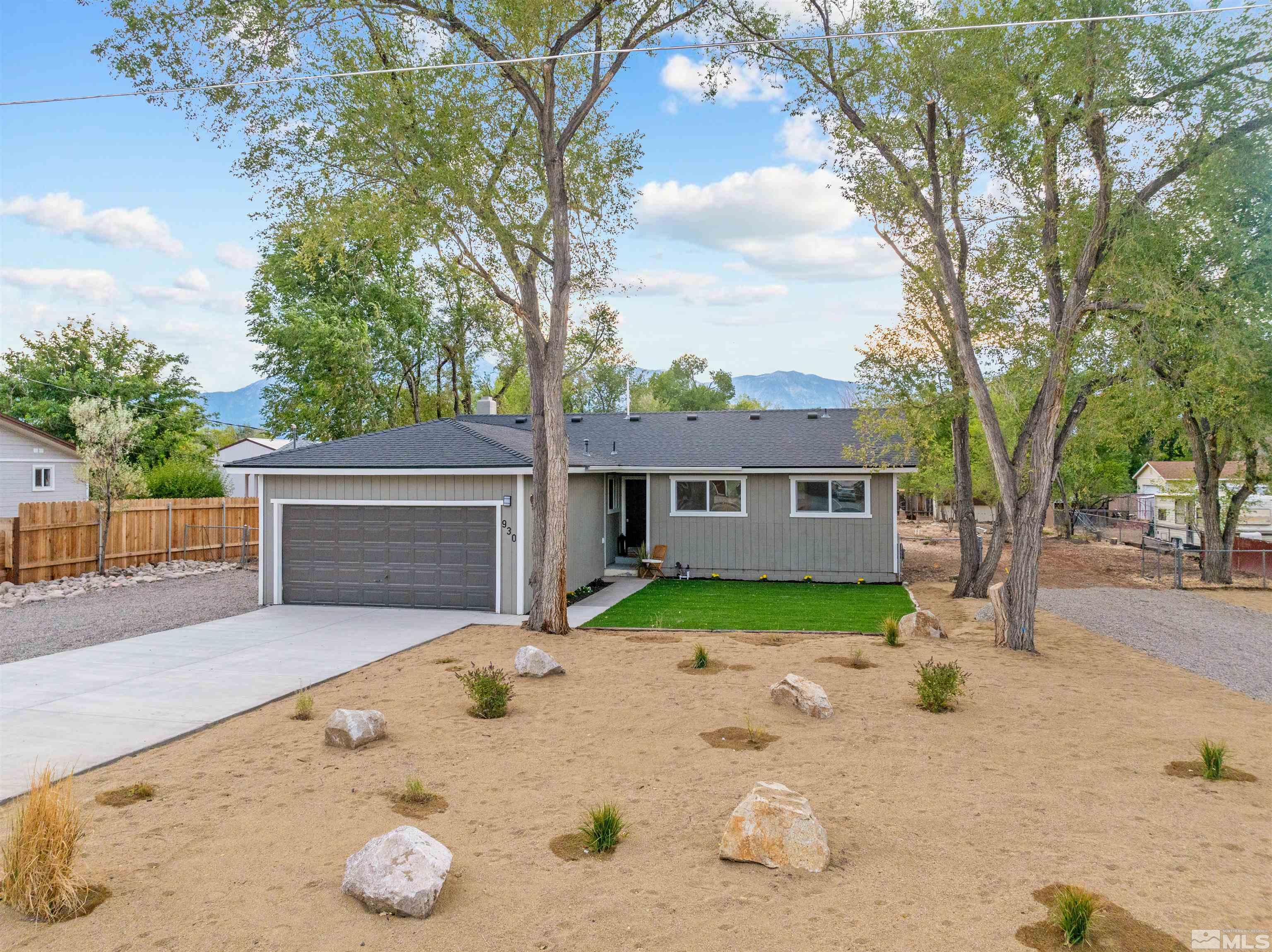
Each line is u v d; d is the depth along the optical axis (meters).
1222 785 6.56
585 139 14.62
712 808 6.07
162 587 19.20
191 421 40.66
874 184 13.67
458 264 13.52
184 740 7.81
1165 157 11.63
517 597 15.29
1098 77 10.89
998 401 25.28
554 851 5.36
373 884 4.62
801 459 20.47
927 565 24.70
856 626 13.91
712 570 20.98
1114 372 12.64
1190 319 10.73
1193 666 11.29
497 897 4.74
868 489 20.05
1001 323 15.62
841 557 20.20
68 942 4.25
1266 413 18.64
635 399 62.25
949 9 12.21
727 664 10.81
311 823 5.79
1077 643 12.84
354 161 12.52
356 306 34.53
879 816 5.91
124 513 21.66
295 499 16.39
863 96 13.05
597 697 9.26
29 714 8.61
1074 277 12.09
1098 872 5.03
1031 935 4.28
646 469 20.84
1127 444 25.53
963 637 13.00
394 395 38.38
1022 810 6.03
